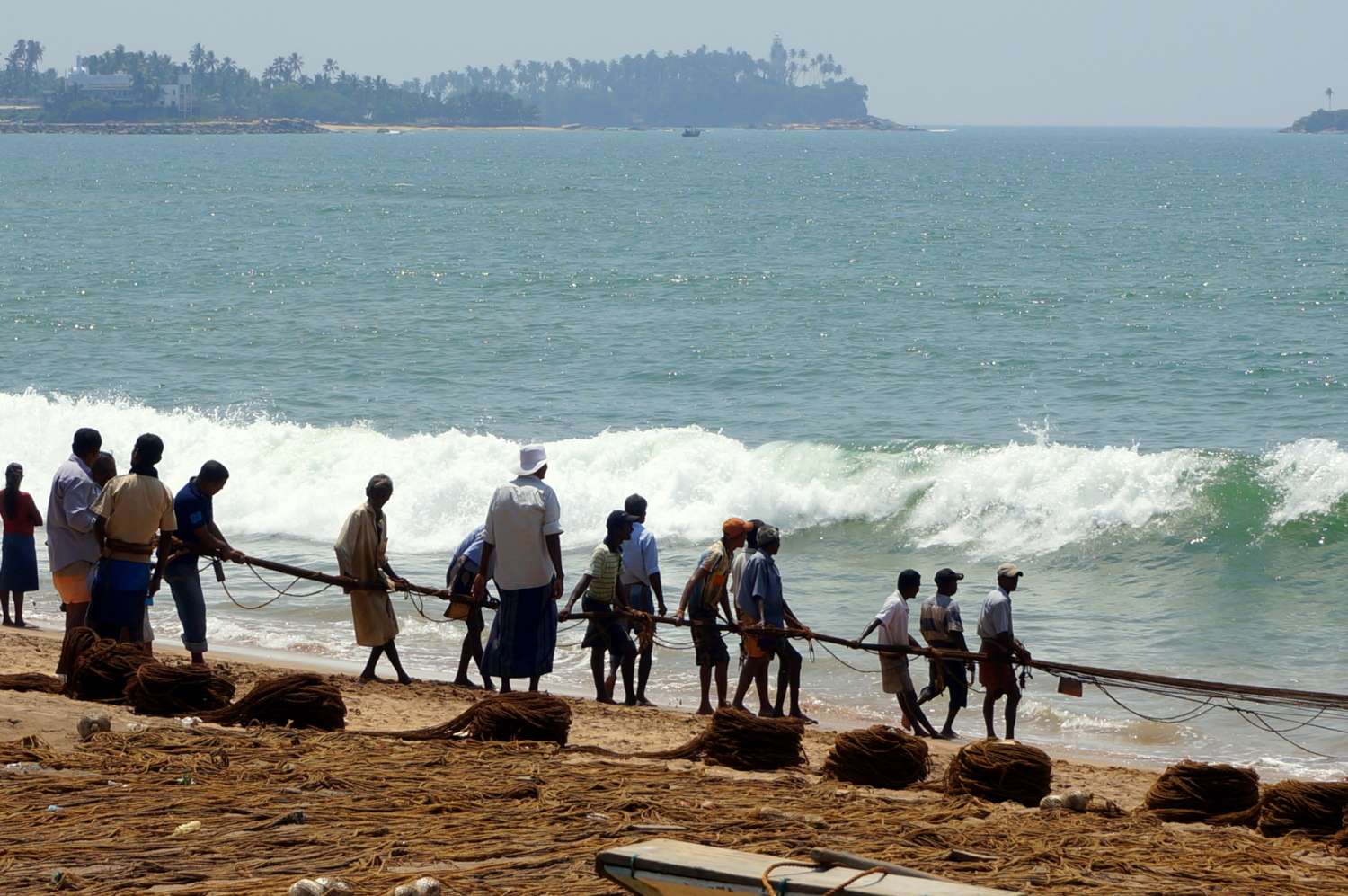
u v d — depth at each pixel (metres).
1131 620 49.88
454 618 37.75
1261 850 21.11
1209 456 63.53
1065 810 24.20
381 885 15.97
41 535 63.03
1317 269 172.50
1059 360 105.81
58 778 21.62
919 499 63.59
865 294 149.38
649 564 37.75
